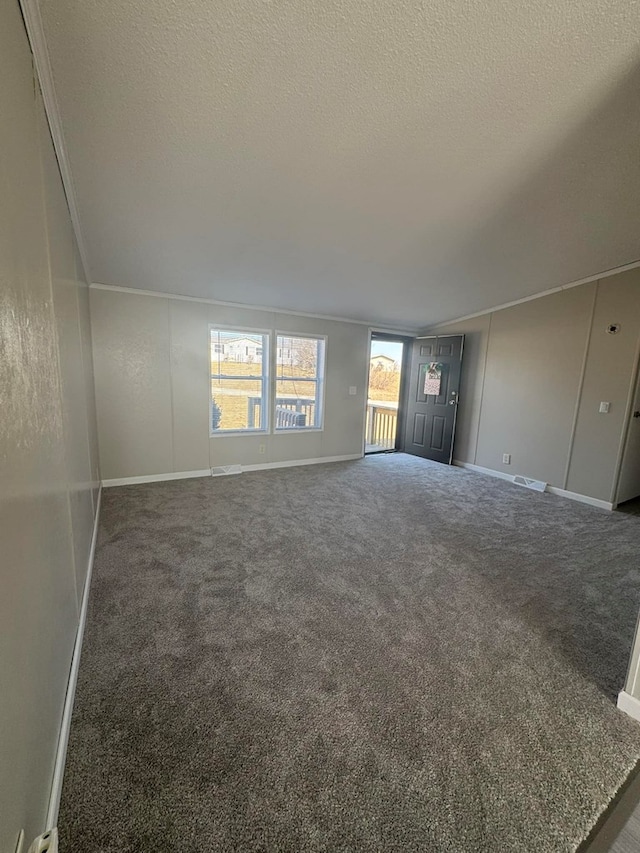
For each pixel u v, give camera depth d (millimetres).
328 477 4797
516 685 1603
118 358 4066
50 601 1188
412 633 1903
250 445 4992
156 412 4332
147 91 1561
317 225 2773
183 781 1172
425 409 6035
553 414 4387
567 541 3064
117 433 4148
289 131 1823
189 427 4555
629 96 1644
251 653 1729
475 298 4648
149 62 1428
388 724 1396
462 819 1102
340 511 3594
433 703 1497
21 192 1019
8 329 812
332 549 2799
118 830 1040
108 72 1463
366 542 2936
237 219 2672
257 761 1243
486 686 1591
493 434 5086
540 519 3537
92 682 1536
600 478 3975
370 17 1293
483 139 1907
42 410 1175
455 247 3207
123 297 4031
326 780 1193
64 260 1965
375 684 1578
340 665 1677
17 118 1014
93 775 1178
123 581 2291
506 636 1905
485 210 2602
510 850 1031
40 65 1357
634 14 1286
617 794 1187
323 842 1036
